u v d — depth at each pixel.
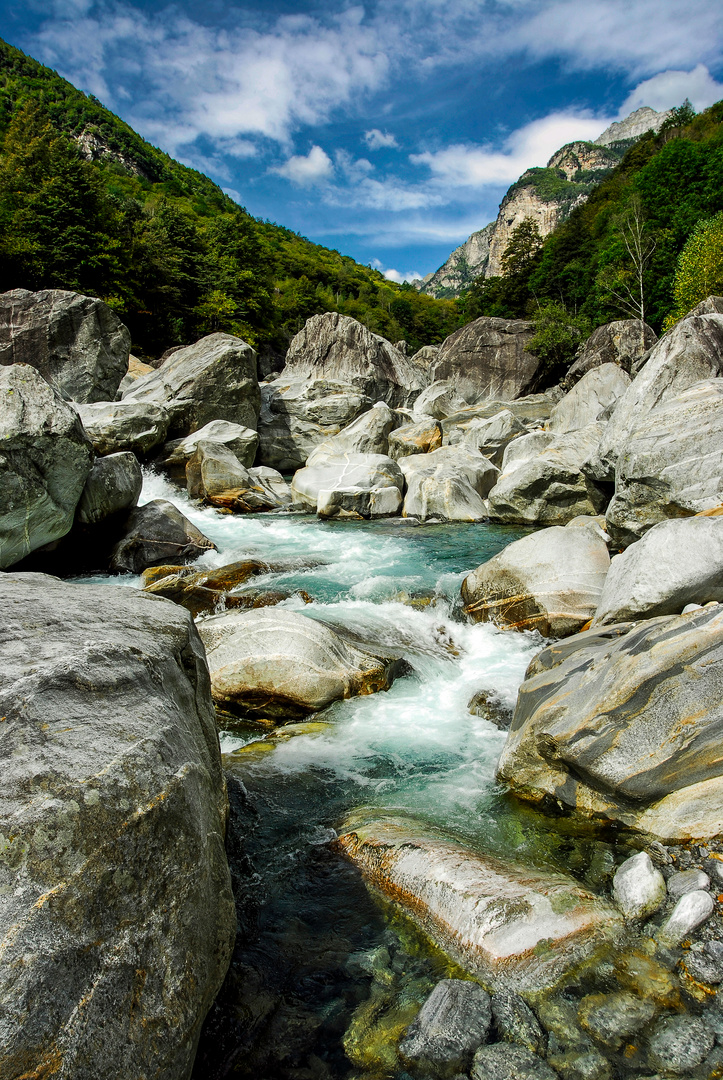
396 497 16.77
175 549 11.73
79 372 22.88
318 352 36.47
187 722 2.95
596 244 52.91
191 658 3.37
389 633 8.12
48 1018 1.72
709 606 4.55
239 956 3.23
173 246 46.50
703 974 2.95
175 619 3.45
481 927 3.16
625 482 9.64
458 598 9.48
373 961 3.18
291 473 29.19
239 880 3.85
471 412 31.28
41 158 38.47
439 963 3.14
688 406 9.37
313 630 6.72
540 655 5.95
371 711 6.36
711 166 40.34
